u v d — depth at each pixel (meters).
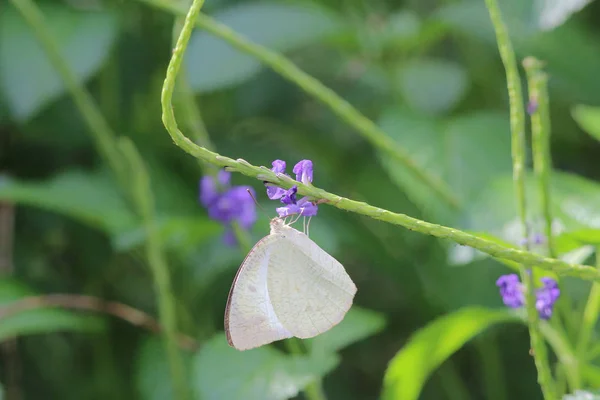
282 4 0.70
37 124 0.71
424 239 0.69
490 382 0.69
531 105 0.55
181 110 0.71
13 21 0.68
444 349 0.58
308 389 0.61
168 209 0.69
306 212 0.49
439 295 0.68
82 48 0.68
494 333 0.68
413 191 0.65
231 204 0.61
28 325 0.65
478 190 0.65
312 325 0.53
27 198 0.66
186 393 0.63
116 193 0.68
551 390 0.53
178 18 0.61
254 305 0.53
